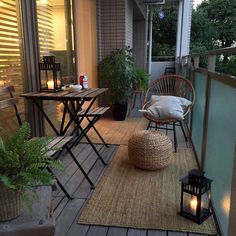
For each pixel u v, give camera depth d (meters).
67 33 3.67
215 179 1.96
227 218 1.59
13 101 2.16
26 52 2.58
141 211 1.94
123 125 4.42
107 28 4.96
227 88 1.71
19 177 1.17
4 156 1.17
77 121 2.86
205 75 2.60
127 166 2.75
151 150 2.56
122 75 4.55
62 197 2.14
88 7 4.43
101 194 2.19
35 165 1.20
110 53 4.96
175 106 3.14
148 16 9.63
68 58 3.73
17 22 2.46
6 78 2.34
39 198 1.30
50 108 3.13
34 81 2.71
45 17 3.02
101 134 3.89
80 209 1.98
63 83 3.52
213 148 2.09
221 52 1.84
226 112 1.72
